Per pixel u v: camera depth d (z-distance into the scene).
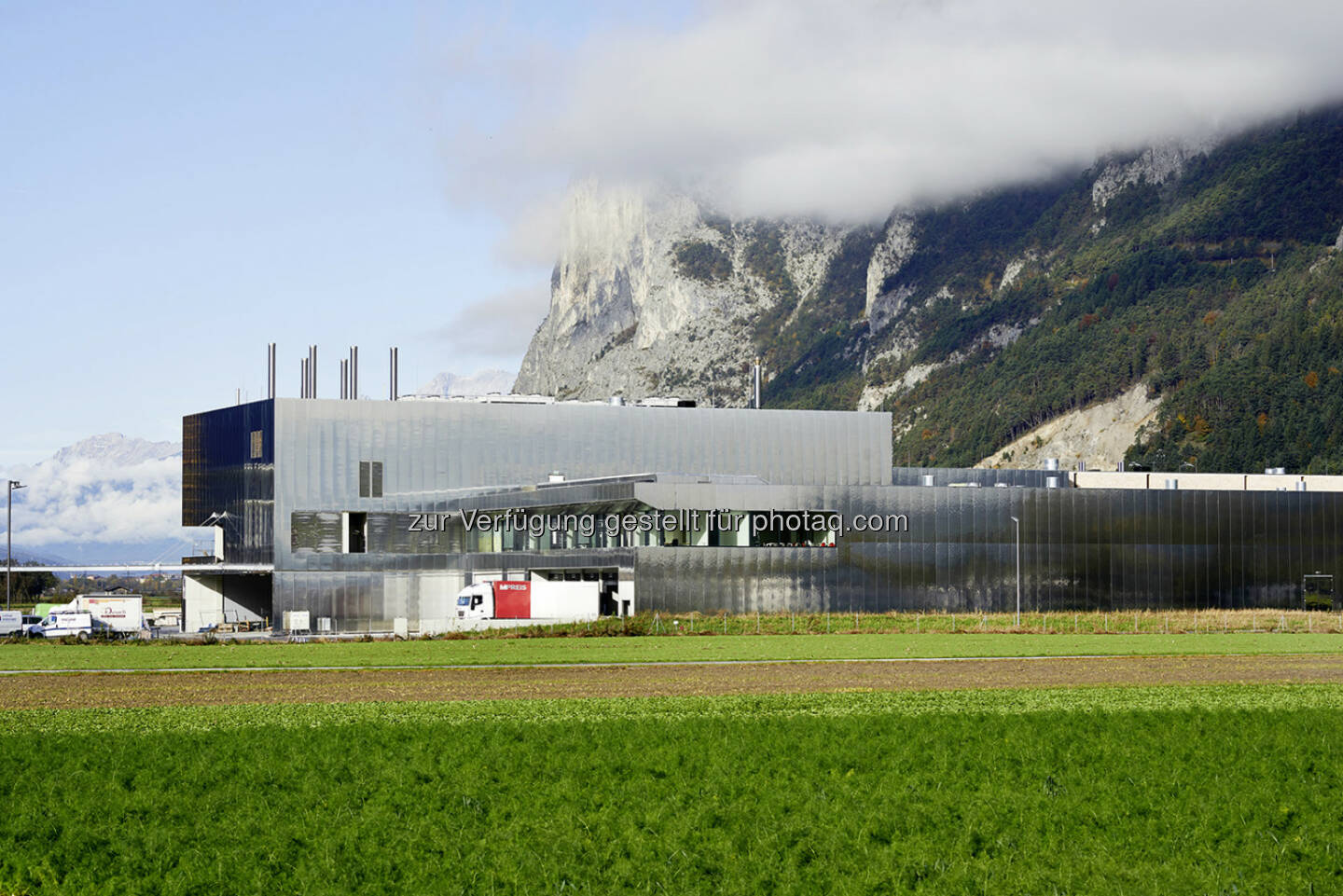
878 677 57.97
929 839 26.92
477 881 24.20
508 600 99.50
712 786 31.83
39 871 25.31
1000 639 82.88
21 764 35.31
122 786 32.66
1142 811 29.47
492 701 48.34
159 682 57.56
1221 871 24.62
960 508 105.69
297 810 29.84
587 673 60.50
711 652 72.19
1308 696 49.09
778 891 23.64
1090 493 108.31
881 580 103.81
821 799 30.47
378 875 24.69
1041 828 27.91
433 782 32.62
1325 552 112.88
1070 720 41.59
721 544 102.19
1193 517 110.31
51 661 70.12
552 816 29.02
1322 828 27.80
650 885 23.89
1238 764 34.69
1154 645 76.88
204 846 26.88
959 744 37.59
